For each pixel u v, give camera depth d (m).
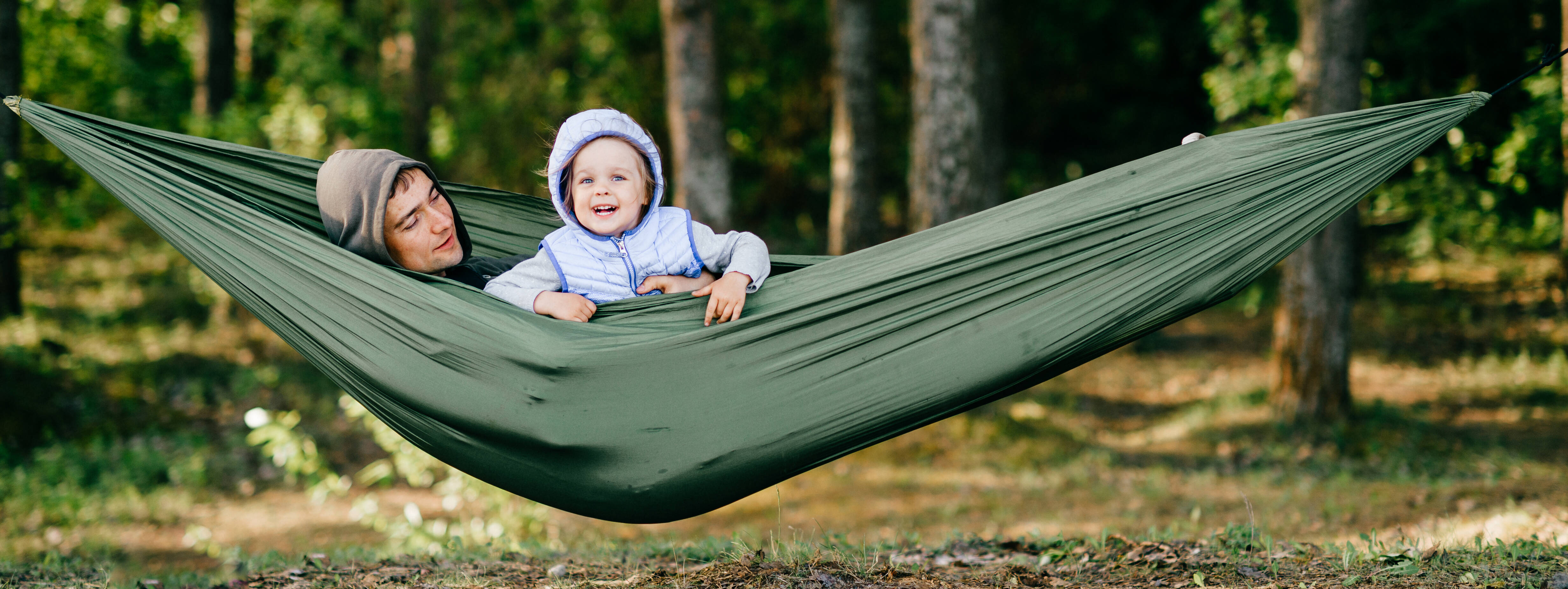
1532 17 14.20
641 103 18.38
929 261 2.98
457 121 16.73
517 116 16.78
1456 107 3.17
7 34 11.52
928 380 3.00
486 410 2.90
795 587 3.58
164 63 19.53
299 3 16.89
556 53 17.73
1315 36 10.01
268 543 7.87
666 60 18.23
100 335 13.71
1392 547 4.48
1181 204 3.08
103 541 7.77
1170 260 3.07
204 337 13.99
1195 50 20.83
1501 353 13.35
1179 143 22.02
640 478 2.95
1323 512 7.39
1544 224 15.57
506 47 17.56
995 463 10.02
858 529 8.10
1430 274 17.36
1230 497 8.45
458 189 3.78
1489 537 5.34
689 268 3.04
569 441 2.89
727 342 2.89
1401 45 14.83
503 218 3.87
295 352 13.53
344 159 3.14
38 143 13.58
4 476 8.84
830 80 19.92
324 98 14.96
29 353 11.09
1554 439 9.86
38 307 14.43
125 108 15.28
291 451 7.57
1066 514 8.20
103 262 18.48
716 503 3.06
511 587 3.96
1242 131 3.19
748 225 20.66
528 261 3.06
